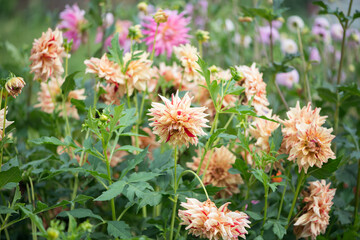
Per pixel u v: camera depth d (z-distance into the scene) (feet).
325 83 8.77
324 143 5.52
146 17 8.64
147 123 7.29
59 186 7.88
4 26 26.66
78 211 5.50
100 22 9.76
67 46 7.20
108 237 6.15
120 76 6.69
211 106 7.62
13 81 5.53
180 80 7.79
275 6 8.29
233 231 5.16
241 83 6.84
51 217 7.55
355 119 11.00
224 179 7.11
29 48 10.05
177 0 11.34
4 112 5.73
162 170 5.97
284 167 6.84
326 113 9.04
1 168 5.81
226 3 13.91
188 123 5.06
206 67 5.51
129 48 8.95
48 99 8.49
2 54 11.19
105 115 5.48
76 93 8.38
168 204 6.46
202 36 8.17
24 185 6.87
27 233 7.48
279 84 11.43
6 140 5.80
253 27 12.01
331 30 12.21
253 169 5.87
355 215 7.18
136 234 7.19
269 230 6.33
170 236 5.83
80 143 8.14
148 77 6.87
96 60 6.67
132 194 5.30
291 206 6.70
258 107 6.66
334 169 5.82
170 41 8.19
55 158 6.40
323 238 6.04
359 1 14.29
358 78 12.03
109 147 6.21
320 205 6.00
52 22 12.14
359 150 7.66
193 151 7.07
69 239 4.78
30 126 9.14
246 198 6.62
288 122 5.84
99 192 6.56
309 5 22.48
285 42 13.20
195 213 5.12
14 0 33.47
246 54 13.34
